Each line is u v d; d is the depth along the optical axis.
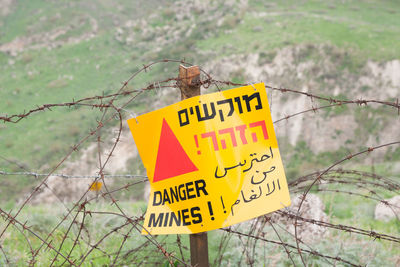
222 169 2.84
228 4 120.81
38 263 4.02
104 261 4.00
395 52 83.81
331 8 116.69
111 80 97.50
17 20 136.62
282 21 106.44
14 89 100.62
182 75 2.90
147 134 2.85
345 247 4.65
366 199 8.01
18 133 73.44
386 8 115.75
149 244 3.99
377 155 58.94
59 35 128.25
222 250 4.22
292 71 84.38
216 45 98.69
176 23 122.12
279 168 2.87
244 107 2.88
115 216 5.20
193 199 2.86
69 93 96.50
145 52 110.06
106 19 134.75
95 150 56.34
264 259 3.91
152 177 2.89
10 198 38.19
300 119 69.56
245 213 2.83
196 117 2.84
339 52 85.12
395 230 6.73
